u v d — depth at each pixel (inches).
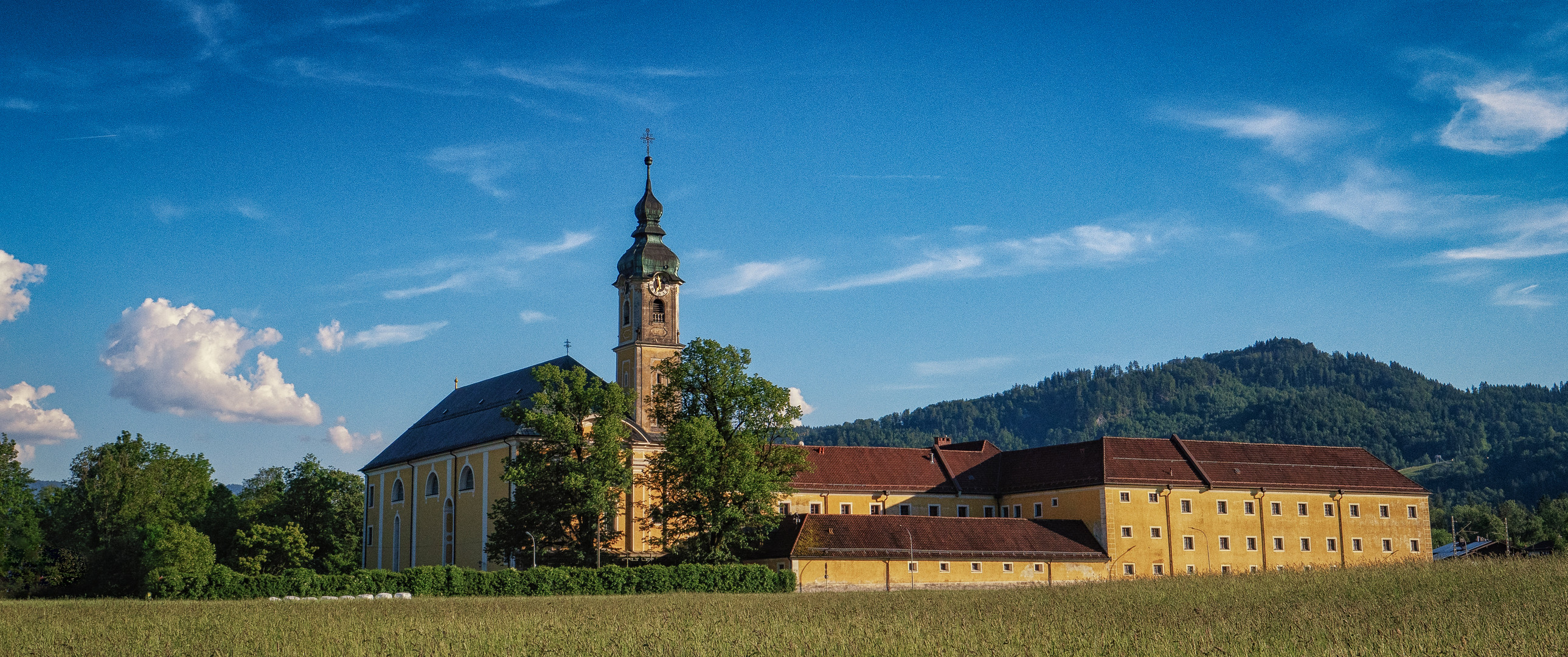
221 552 4343.0
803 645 1224.8
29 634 1567.4
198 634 1507.1
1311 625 1381.6
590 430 3558.1
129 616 1939.0
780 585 3159.5
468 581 2812.5
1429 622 1384.1
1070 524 3932.1
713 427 3294.8
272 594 2753.4
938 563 3535.9
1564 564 2290.8
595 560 3294.8
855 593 2618.1
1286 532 4106.8
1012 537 3742.6
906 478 4288.9
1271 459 4249.5
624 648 1234.0
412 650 1259.8
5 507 3801.7
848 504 4160.9
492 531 3855.8
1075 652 1157.7
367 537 4704.7
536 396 3380.9
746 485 3225.9
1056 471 4148.6
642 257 4084.6
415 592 2775.6
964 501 4291.3
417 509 4360.2
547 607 2074.3
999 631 1332.4
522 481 3297.2
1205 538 3991.1
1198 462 4121.6
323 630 1494.8
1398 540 4256.9
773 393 3417.8
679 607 1979.6
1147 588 2218.3
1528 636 1240.8
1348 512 4205.2
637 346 4033.0
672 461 3292.3
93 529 4057.6
